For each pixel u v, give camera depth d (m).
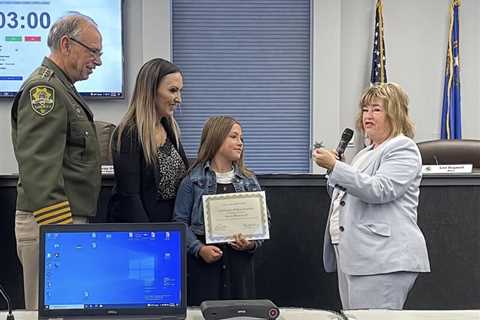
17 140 2.11
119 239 1.62
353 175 2.15
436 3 5.46
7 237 2.67
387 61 5.48
